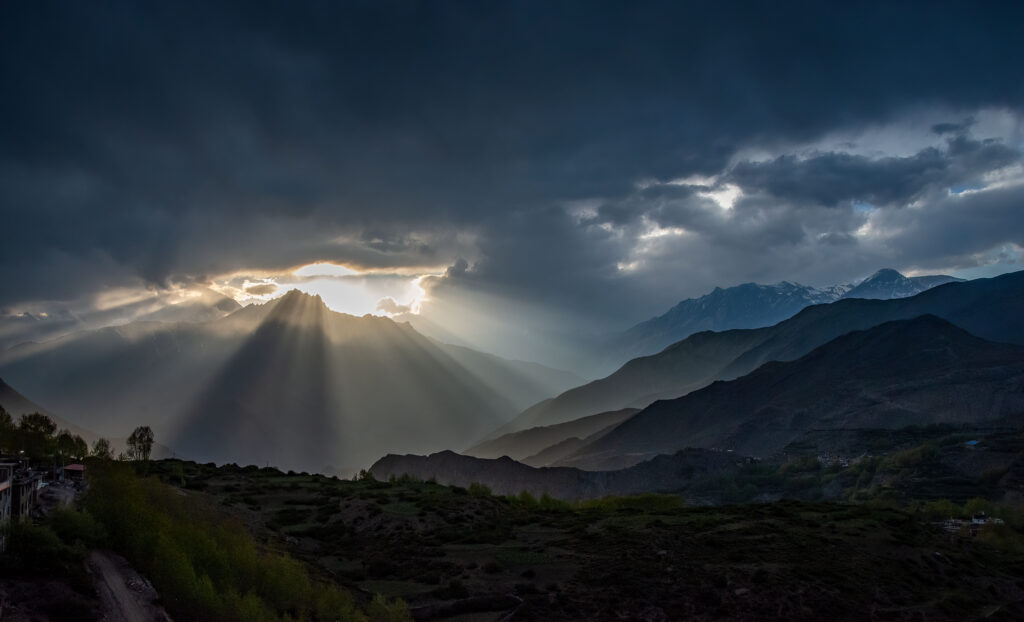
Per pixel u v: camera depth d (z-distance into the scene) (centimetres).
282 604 4462
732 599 5809
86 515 4284
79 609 3334
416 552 6731
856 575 6550
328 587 5103
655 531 7456
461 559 6606
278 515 7631
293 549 6462
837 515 8356
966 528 11438
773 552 6856
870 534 7606
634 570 6266
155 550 4181
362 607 5122
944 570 7125
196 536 4612
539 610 5525
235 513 7144
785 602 5803
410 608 5369
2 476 4256
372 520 7569
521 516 8525
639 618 5456
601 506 10050
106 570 3972
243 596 4272
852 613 5844
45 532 3738
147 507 4747
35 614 3222
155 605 3791
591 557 6694
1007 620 6228
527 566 6462
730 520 8062
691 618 5538
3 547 3606
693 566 6406
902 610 6019
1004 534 10475
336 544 6969
